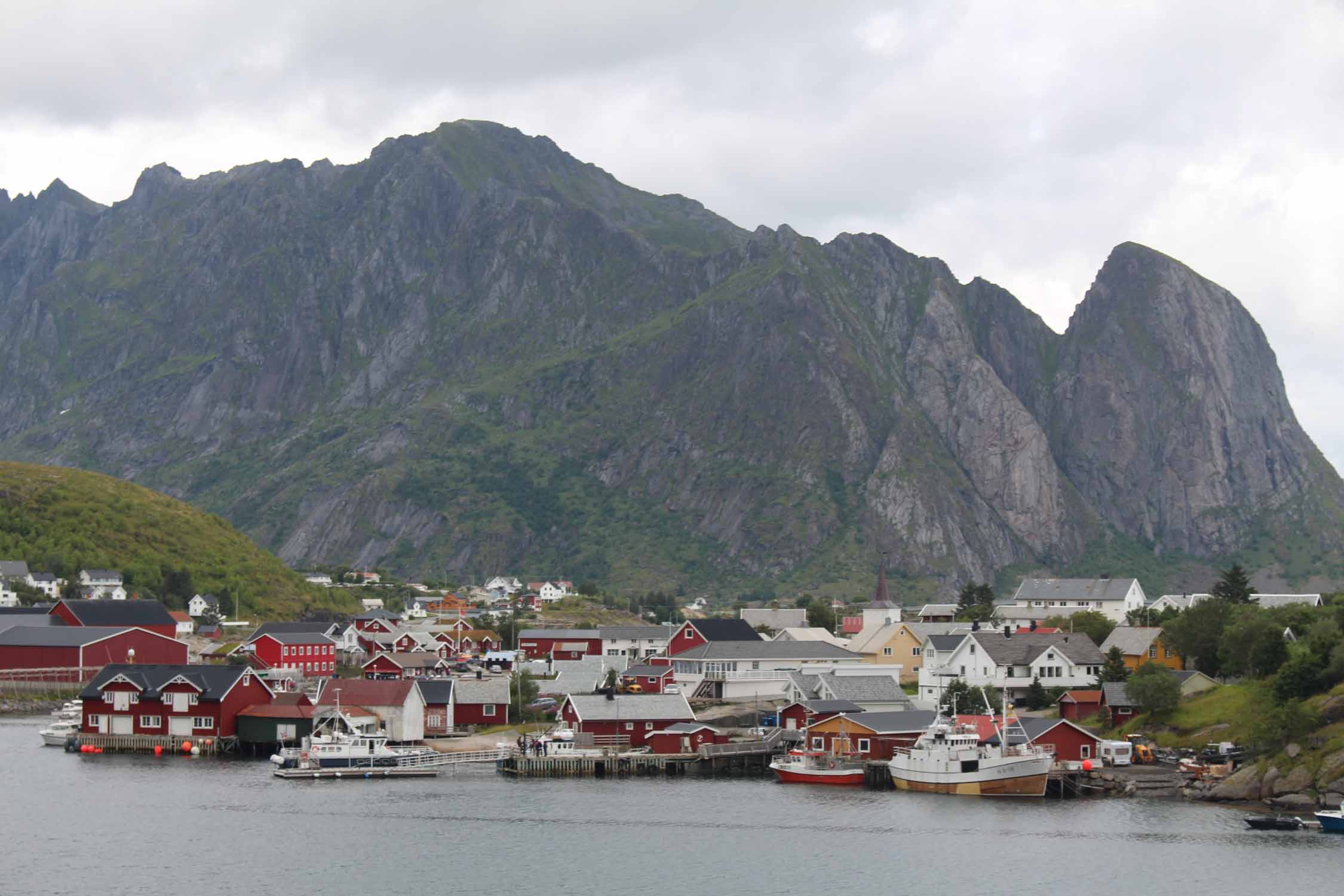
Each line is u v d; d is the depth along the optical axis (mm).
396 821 148750
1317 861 130625
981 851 136125
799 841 140625
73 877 125625
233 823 146875
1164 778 163500
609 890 123750
